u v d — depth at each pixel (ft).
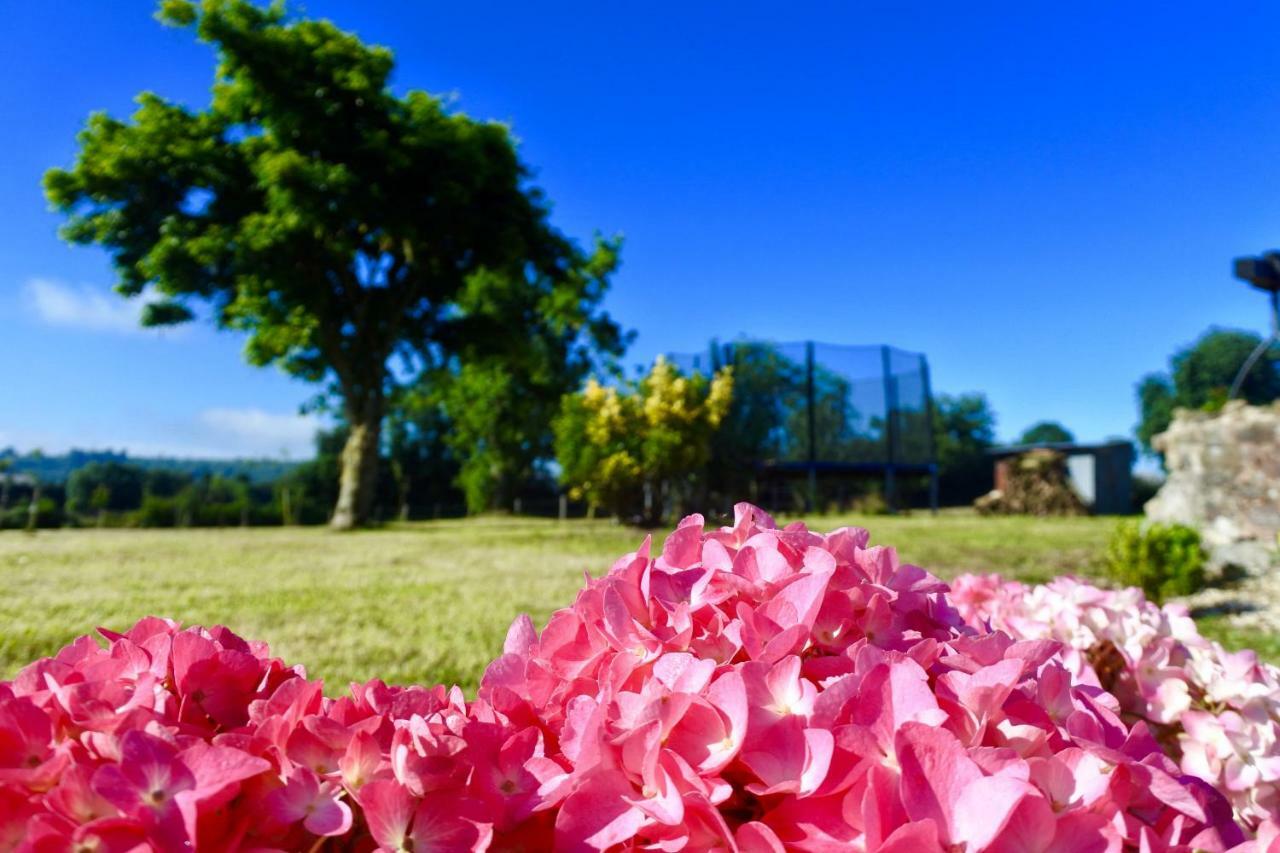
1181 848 2.48
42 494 100.58
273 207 52.26
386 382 68.08
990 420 170.91
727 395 49.14
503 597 16.97
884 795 2.41
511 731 3.21
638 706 2.89
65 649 3.45
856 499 71.15
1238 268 36.73
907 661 2.77
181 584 19.29
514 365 73.10
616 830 2.53
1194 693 5.04
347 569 23.45
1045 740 2.79
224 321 61.05
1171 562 19.19
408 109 58.34
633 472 46.60
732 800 2.73
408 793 2.53
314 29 56.65
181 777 2.29
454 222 58.23
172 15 53.06
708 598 3.43
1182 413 36.37
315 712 3.14
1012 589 7.27
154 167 55.01
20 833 2.28
